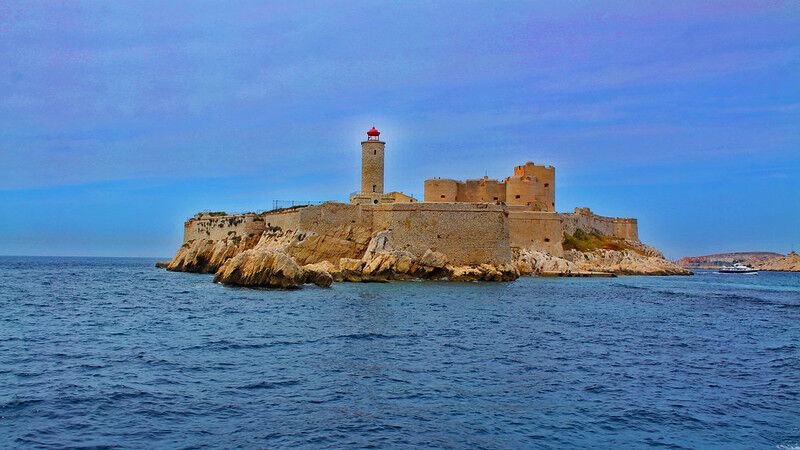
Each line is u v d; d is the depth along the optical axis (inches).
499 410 727.1
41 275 3924.7
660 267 4682.6
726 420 707.4
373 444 612.7
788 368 997.8
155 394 764.6
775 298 2603.3
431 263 2839.6
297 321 1402.6
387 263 2746.1
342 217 2928.2
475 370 923.4
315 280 2412.6
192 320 1425.9
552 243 3897.6
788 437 655.8
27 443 594.6
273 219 3213.6
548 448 613.3
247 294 2091.5
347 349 1061.8
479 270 2881.4
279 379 843.4
